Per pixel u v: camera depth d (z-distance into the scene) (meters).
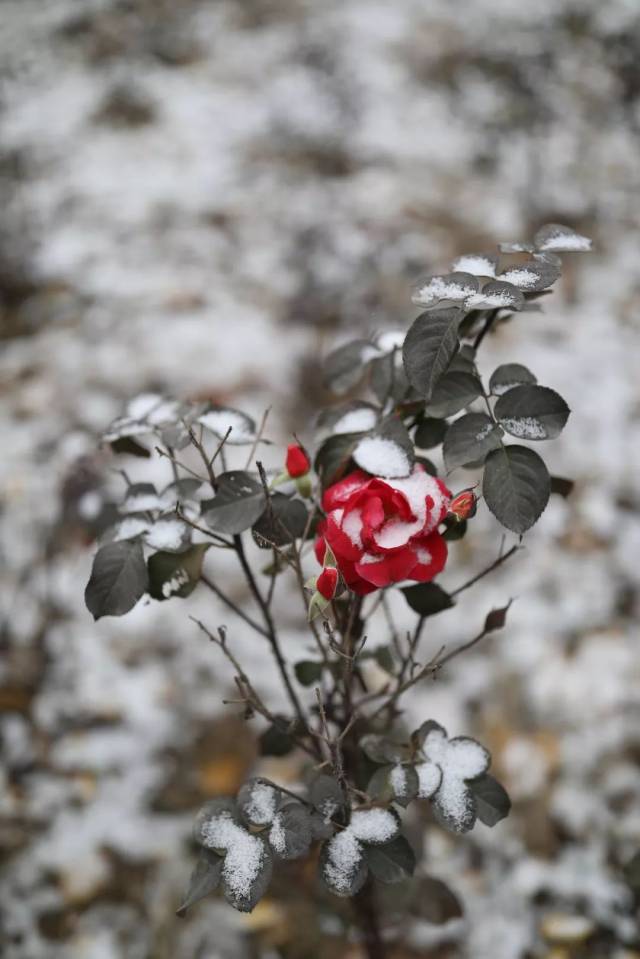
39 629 1.71
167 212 2.85
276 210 2.85
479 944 1.35
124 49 3.69
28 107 3.37
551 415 0.94
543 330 2.39
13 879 1.39
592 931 1.35
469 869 1.42
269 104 3.34
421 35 3.77
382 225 2.75
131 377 2.27
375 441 0.96
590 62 3.64
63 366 2.31
